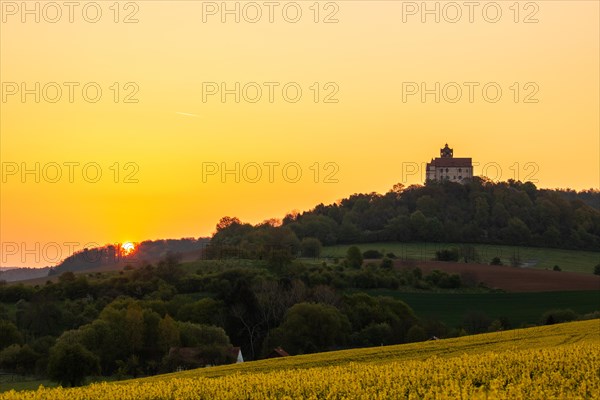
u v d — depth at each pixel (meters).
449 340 70.12
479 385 41.31
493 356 47.34
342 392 40.12
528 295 128.12
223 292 116.06
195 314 109.62
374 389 40.12
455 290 135.00
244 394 41.16
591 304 121.25
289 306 111.31
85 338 90.81
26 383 79.56
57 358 75.12
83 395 42.12
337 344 102.50
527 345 61.16
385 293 131.00
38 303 112.25
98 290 128.75
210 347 90.12
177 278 132.38
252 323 108.00
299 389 40.91
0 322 100.75
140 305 110.06
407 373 43.66
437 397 35.22
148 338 94.75
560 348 49.66
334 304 111.75
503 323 111.94
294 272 138.12
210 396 41.53
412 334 102.88
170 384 44.59
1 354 89.56
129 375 86.56
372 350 66.00
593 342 59.81
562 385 38.03
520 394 35.25
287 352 95.44
